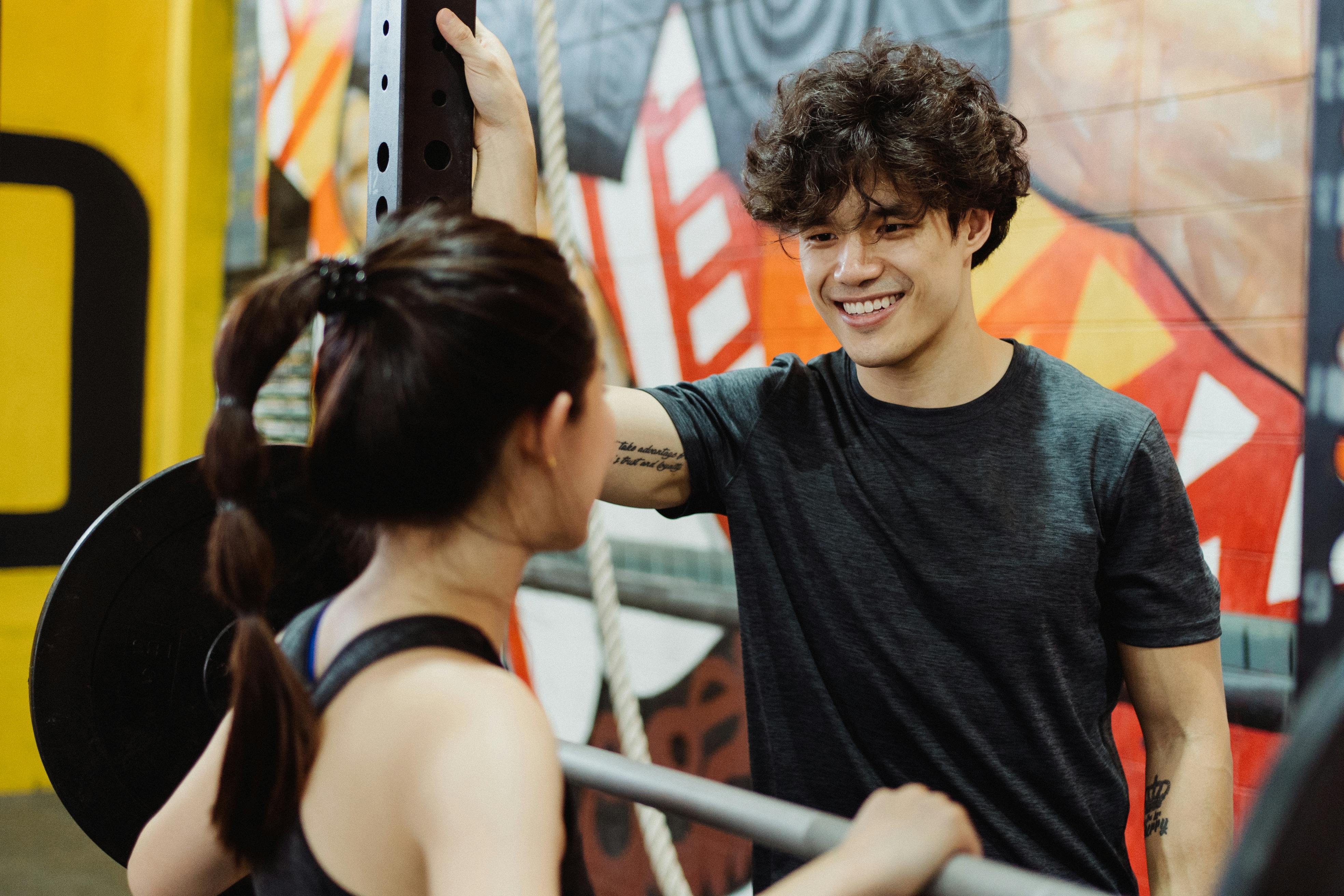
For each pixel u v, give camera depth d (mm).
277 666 599
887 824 583
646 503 1125
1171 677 1013
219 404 615
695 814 757
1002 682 1011
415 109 960
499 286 582
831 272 1017
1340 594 1717
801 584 1070
